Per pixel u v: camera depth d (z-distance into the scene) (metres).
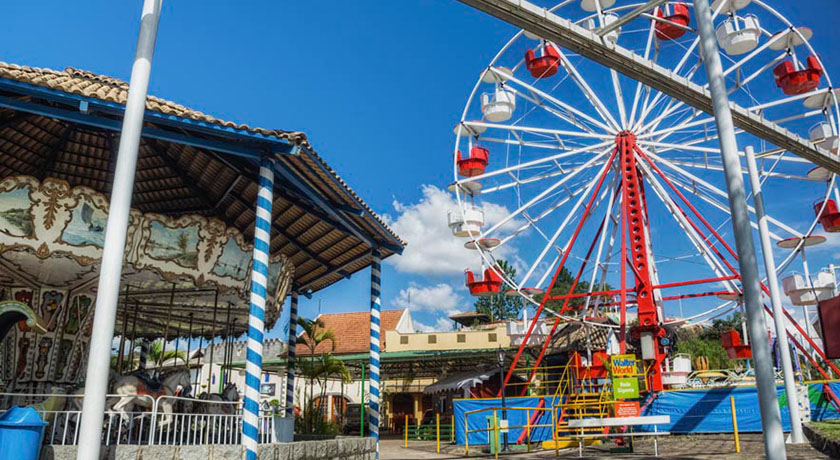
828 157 14.05
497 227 25.73
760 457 12.99
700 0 8.27
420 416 41.06
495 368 32.53
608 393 19.97
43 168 13.15
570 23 9.67
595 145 26.48
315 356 33.19
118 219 7.38
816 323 22.81
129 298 14.98
